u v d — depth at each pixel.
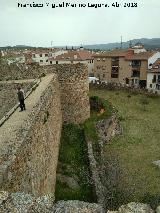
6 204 6.36
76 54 79.12
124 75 70.19
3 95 28.81
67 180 22.39
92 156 25.58
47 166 17.47
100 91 61.09
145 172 26.50
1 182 8.01
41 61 94.50
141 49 74.75
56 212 6.09
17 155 10.14
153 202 20.31
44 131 17.27
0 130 14.42
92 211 6.12
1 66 33.28
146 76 66.12
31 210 6.19
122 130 37.69
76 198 20.28
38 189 13.48
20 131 12.18
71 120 34.47
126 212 6.28
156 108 49.00
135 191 22.66
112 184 20.83
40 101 17.69
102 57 73.69
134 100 53.91
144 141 34.19
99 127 33.38
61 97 34.12
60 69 33.72
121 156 30.00
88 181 21.73
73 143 29.67
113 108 40.91
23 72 33.78
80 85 34.06
